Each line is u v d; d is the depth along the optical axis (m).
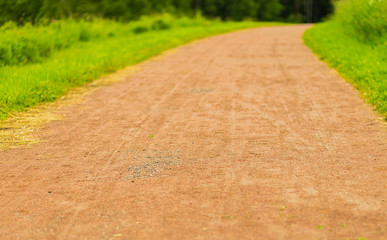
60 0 30.53
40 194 6.10
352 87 13.20
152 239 4.84
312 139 8.38
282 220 5.20
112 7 60.69
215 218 5.29
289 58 20.66
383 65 14.38
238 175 6.64
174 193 6.03
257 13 116.50
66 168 7.09
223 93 12.88
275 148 7.89
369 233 4.85
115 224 5.21
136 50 23.22
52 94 12.34
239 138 8.53
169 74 16.50
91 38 28.66
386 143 8.00
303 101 11.64
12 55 17.45
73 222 5.29
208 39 32.28
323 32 31.36
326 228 4.98
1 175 6.80
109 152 7.85
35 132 9.09
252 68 17.69
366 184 6.19
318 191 5.99
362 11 21.41
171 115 10.43
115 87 14.04
